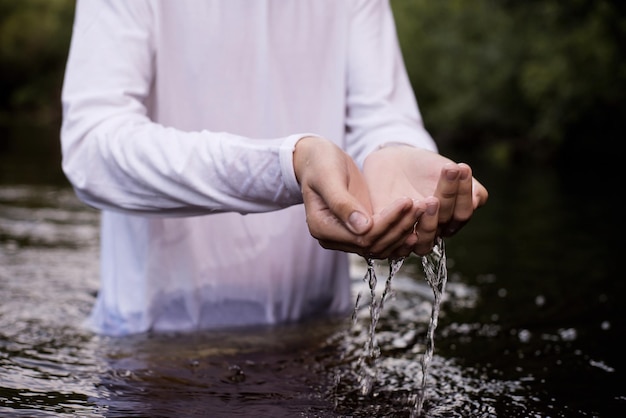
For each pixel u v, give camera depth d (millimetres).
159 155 1184
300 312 1676
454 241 3195
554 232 3484
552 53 9344
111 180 1247
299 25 1561
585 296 2047
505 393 1236
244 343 1497
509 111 11258
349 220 924
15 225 3193
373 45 1609
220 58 1511
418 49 14086
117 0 1394
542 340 1594
